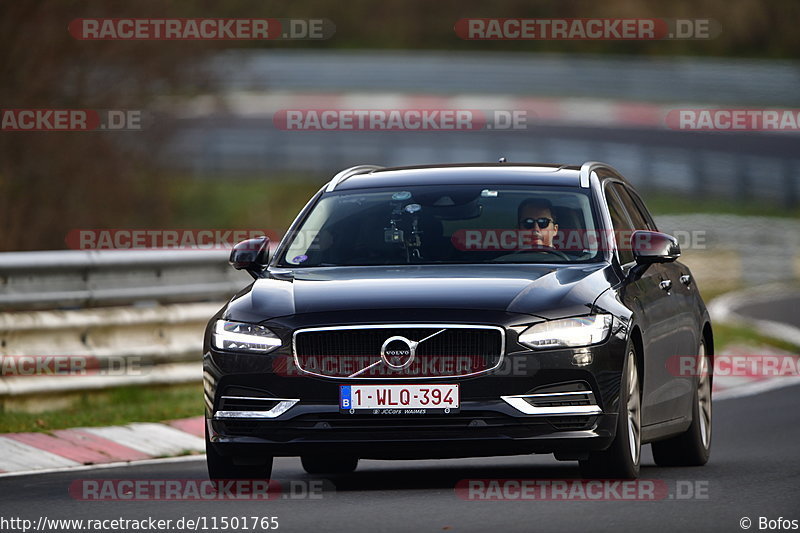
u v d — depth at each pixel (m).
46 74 81.69
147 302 46.62
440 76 194.38
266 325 28.23
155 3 87.44
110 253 44.50
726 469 32.72
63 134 81.19
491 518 24.52
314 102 176.75
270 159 149.88
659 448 34.41
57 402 42.03
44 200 80.56
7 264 41.78
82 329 43.44
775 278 114.12
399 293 28.28
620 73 196.75
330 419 27.64
